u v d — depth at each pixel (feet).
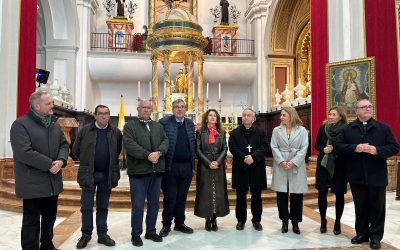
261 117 49.75
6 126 26.91
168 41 29.01
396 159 26.21
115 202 19.86
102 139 13.41
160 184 14.08
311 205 20.66
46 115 11.55
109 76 49.52
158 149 13.62
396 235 14.79
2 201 20.66
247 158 14.76
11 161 26.30
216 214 14.83
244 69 51.13
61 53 45.50
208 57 50.29
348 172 13.57
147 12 54.13
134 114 52.47
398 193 22.62
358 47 27.04
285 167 14.48
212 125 15.62
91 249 12.79
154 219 13.93
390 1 25.54
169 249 12.82
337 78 26.81
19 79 27.50
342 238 14.23
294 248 12.96
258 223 15.57
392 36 25.36
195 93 52.47
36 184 10.94
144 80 50.83
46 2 43.39
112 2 53.31
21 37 27.78
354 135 13.29
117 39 50.52
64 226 15.94
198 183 15.26
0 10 26.32
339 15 28.02
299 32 49.62
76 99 46.34
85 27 47.60
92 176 13.05
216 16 55.01
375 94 24.84
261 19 51.03
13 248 13.25
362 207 13.46
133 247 13.01
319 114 29.60
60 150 11.76
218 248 12.93
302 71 49.60
